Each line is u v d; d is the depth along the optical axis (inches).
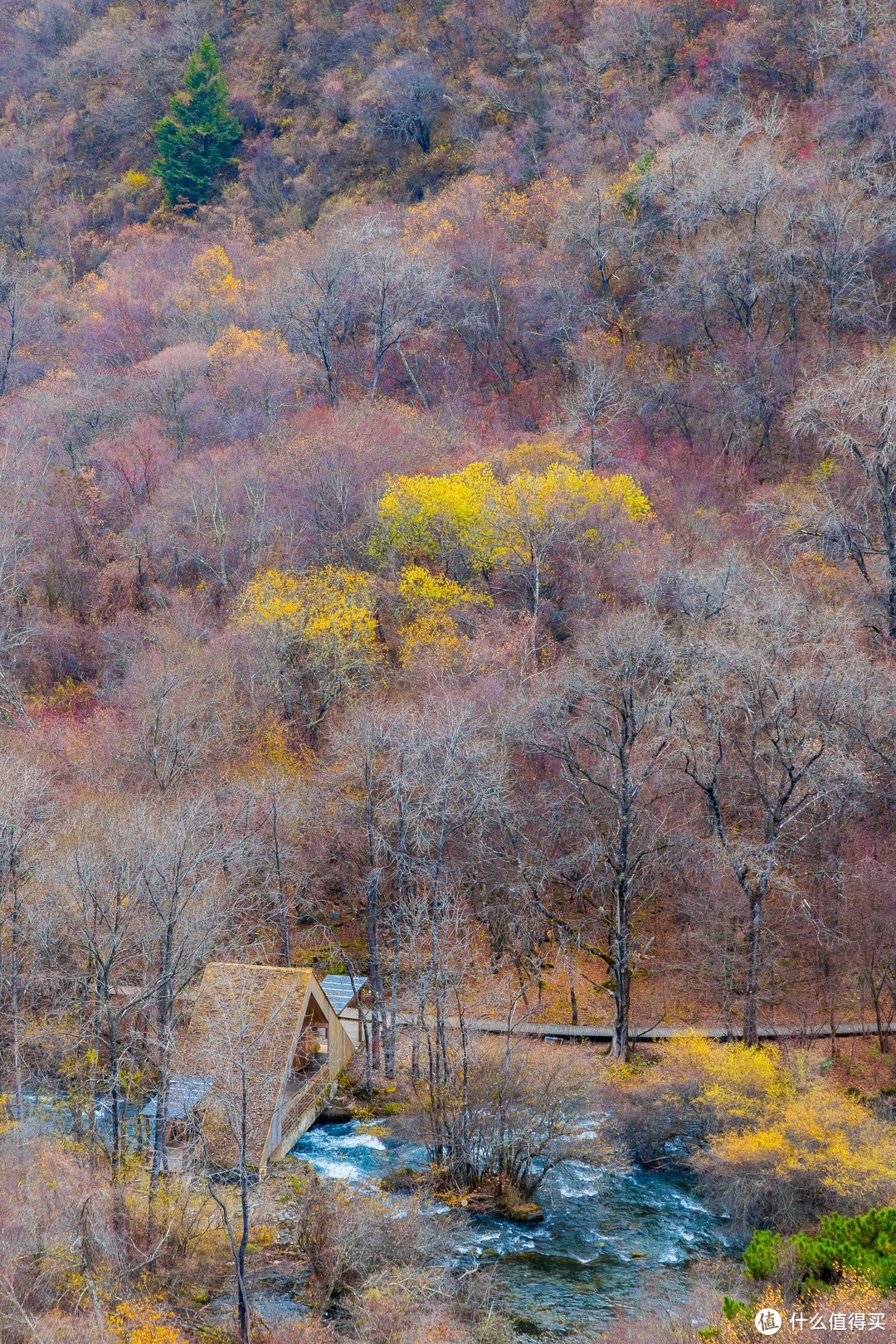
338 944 1872.5
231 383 3164.4
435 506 2343.8
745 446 2859.3
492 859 1870.1
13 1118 1360.7
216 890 1545.3
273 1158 1402.6
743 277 3075.8
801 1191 1293.1
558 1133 1414.9
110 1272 1101.7
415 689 1998.0
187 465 2751.0
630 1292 1181.7
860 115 3442.4
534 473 2507.4
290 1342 1063.0
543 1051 1588.3
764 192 3125.0
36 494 2689.5
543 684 1919.3
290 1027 1430.9
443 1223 1300.4
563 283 3476.9
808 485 2573.8
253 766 1897.1
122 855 1384.1
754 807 1898.4
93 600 2546.8
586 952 1967.3
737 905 1786.4
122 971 1547.7
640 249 3444.9
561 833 1930.4
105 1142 1315.2
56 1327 983.6
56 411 3095.5
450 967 1588.3
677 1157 1475.1
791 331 3051.2
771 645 1702.8
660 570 2144.4
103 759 1940.2
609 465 2797.7
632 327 3371.1
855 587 2135.8
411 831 1798.7
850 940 1701.5
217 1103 1330.0
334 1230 1234.0
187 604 2362.2
